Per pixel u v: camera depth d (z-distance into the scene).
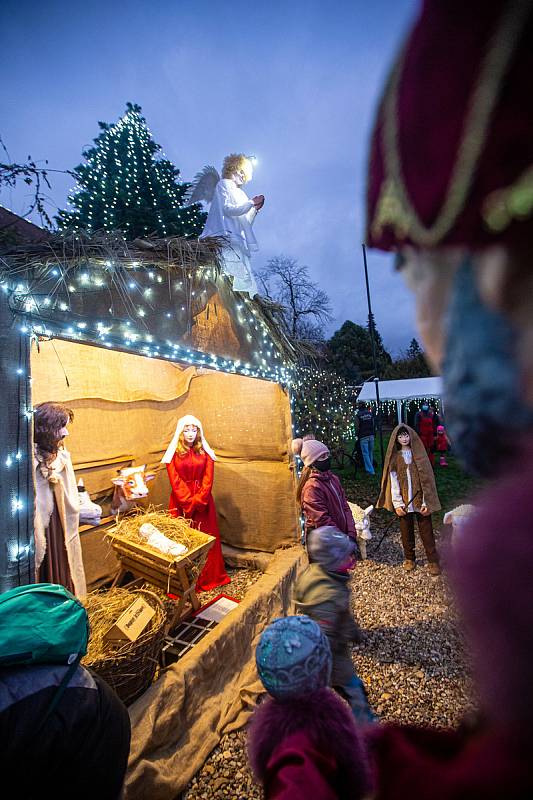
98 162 8.09
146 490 3.95
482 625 0.23
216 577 4.10
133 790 1.88
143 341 2.52
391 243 0.31
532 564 0.21
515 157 0.20
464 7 0.22
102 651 2.19
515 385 0.23
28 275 1.85
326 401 7.63
